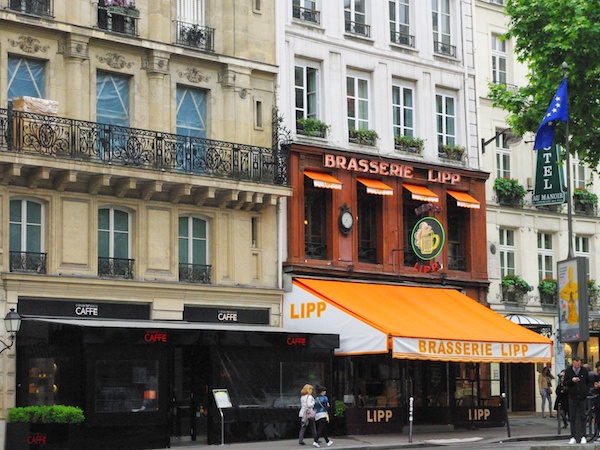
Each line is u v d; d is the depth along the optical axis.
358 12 36.03
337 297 31.95
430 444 28.02
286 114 33.19
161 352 27.05
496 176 40.03
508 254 40.25
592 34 32.03
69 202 28.28
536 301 40.59
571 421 24.25
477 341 31.31
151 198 29.83
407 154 36.47
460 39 39.03
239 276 31.58
